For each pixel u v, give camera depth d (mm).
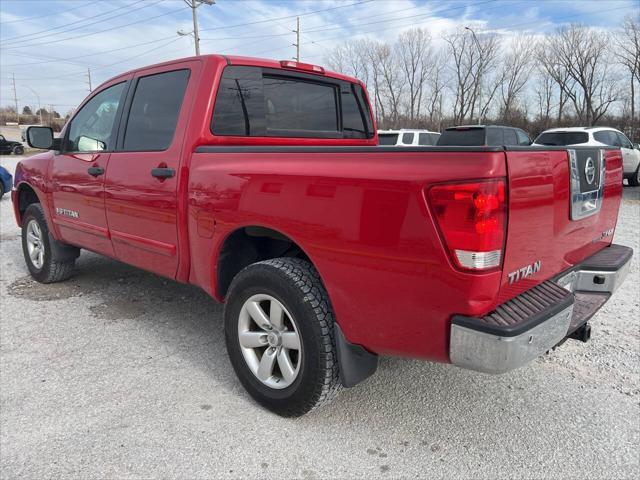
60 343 3717
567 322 2322
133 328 4008
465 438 2629
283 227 2541
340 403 2945
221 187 2844
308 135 3854
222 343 3752
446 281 2006
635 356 3514
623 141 15250
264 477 2336
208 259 3033
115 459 2439
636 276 5418
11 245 6895
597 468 2398
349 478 2336
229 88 3254
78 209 4215
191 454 2482
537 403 2951
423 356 2215
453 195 1935
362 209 2205
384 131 15047
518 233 2082
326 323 2502
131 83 3783
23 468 2371
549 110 56000
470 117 52688
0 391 3035
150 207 3387
